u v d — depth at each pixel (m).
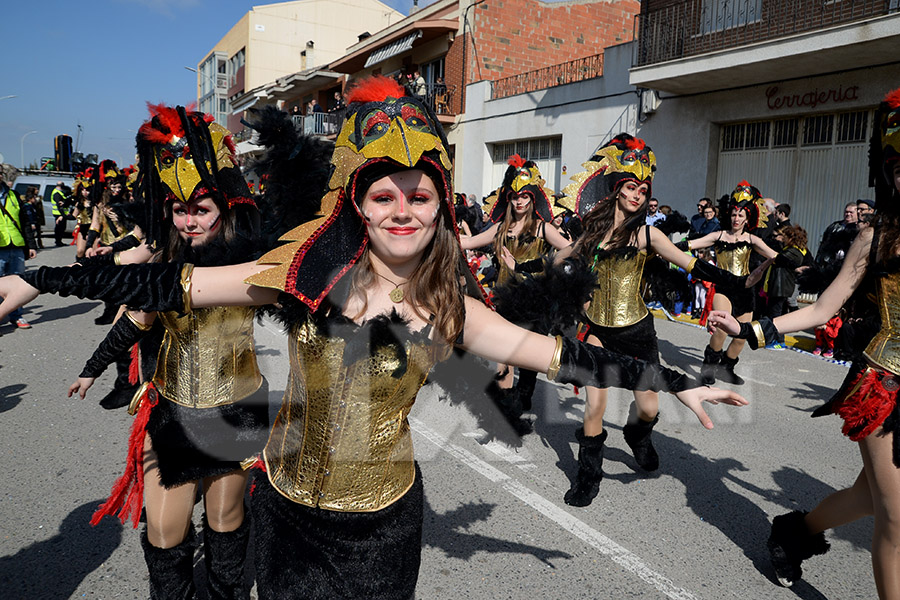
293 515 1.70
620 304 3.82
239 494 2.37
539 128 17.03
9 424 4.97
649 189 3.84
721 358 6.38
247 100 31.45
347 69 25.08
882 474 2.28
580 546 3.29
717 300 6.39
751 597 2.89
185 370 2.20
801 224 11.91
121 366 3.69
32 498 3.72
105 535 3.33
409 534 1.75
